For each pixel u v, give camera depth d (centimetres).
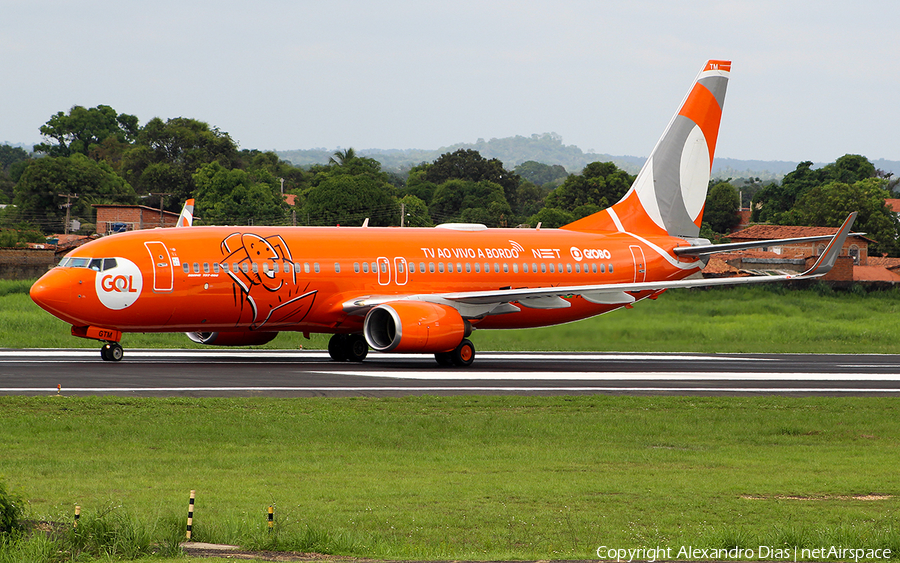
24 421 7662
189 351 14850
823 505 5391
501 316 14400
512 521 4853
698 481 5997
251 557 4088
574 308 14875
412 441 7350
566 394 10069
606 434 7875
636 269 15275
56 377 10319
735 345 18012
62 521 4519
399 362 13538
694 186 16088
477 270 13962
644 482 5928
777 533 4597
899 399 10294
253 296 12400
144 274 11844
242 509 4991
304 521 4747
